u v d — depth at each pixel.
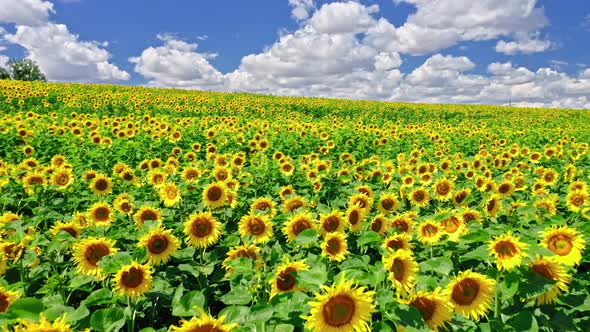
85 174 9.71
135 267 4.15
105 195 8.76
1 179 8.84
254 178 10.23
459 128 26.89
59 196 9.19
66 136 16.41
